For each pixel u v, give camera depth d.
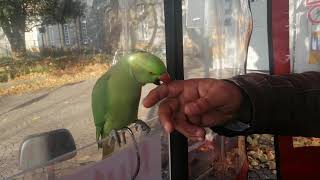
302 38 1.75
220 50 1.82
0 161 0.83
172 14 1.14
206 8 1.65
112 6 1.09
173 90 0.66
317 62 1.71
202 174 1.72
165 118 0.61
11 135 0.87
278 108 0.74
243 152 2.15
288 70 1.66
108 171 1.05
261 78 0.77
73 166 0.96
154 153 1.24
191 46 1.55
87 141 1.00
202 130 0.64
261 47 2.58
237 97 0.70
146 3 1.18
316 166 1.53
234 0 1.94
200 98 0.67
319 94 0.76
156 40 1.19
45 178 0.89
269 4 1.66
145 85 1.14
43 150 0.91
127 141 1.11
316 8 1.74
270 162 3.12
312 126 0.76
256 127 0.73
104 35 1.07
